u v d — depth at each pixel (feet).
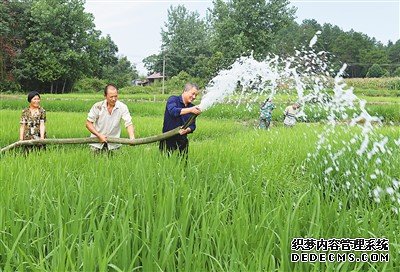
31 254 10.63
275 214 11.69
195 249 10.07
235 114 72.33
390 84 168.14
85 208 12.35
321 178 20.17
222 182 16.65
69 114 62.13
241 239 10.57
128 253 9.96
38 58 179.01
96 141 20.92
